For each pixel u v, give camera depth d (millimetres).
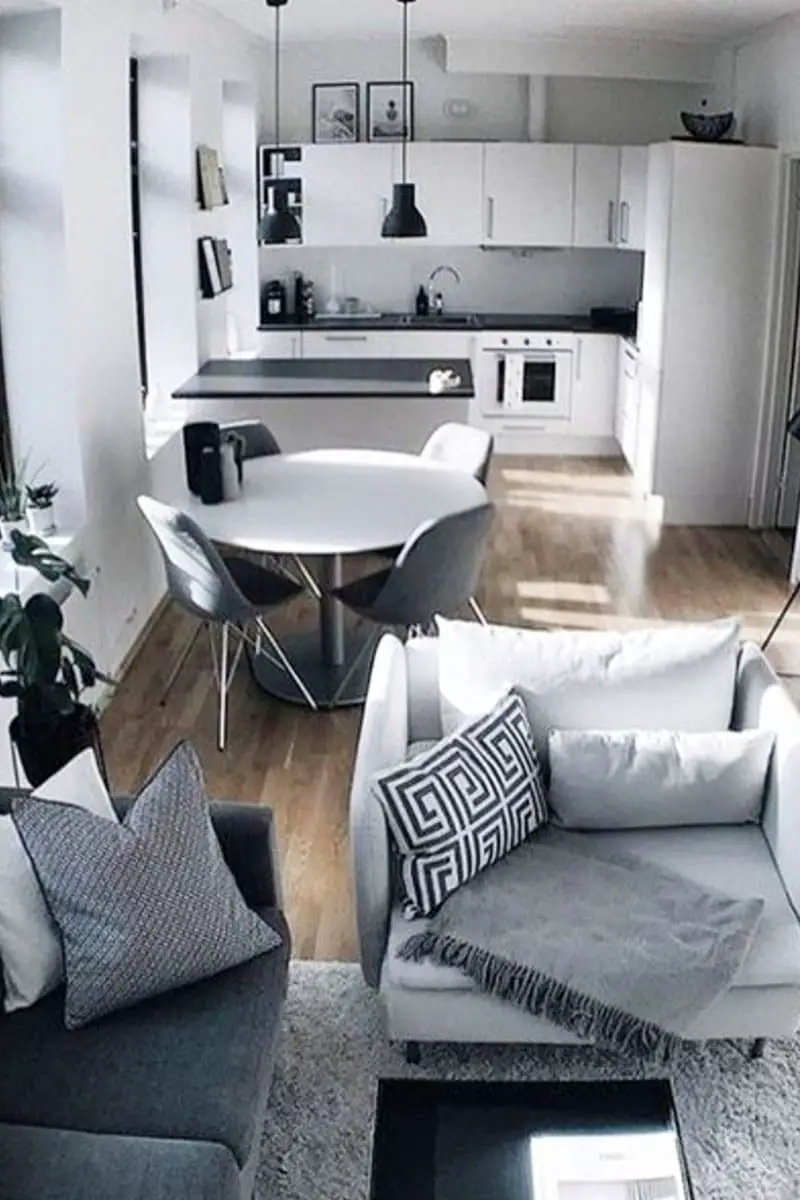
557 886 2814
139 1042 2328
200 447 4848
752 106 7441
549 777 3086
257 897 2762
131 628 5309
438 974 2652
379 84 8758
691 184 6836
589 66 8258
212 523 4516
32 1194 1976
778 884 2869
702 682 3180
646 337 7516
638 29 7344
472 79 8750
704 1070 2834
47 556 3625
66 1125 2154
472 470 5348
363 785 2775
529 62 8242
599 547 6801
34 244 4285
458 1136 2166
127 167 5094
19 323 4367
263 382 6414
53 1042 2328
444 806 2783
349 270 9211
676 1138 2143
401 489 4984
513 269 9203
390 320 8930
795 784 2812
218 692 4891
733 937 2658
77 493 4555
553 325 8773
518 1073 2822
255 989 2479
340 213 8648
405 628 4812
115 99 4863
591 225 8648
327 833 3896
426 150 8523
